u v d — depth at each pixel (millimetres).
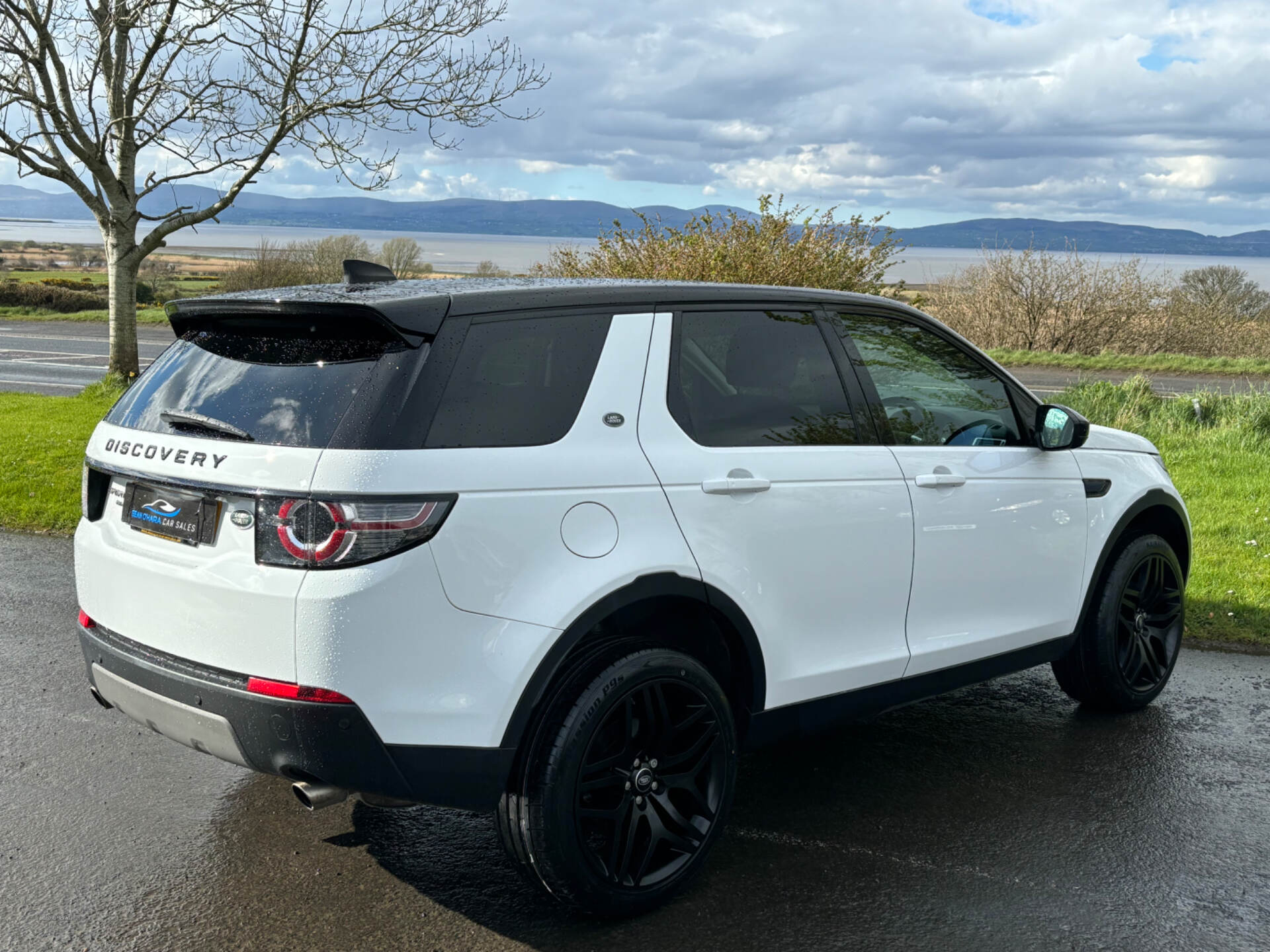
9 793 3635
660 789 2979
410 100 12578
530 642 2662
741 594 3088
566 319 2900
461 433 2623
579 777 2742
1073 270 28656
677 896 3037
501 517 2633
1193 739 4324
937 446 3752
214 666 2660
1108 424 12711
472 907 2965
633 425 2953
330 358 2703
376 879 3113
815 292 3574
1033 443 4156
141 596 2848
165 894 3000
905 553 3547
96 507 3131
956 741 4273
